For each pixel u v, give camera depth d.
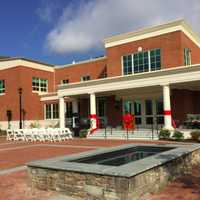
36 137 23.45
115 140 21.20
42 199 6.71
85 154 9.30
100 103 29.59
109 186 6.21
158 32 24.84
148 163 7.05
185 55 24.42
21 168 10.54
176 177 8.39
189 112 24.12
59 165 7.32
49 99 34.06
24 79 33.28
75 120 30.77
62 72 36.12
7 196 6.98
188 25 25.09
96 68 32.12
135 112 26.33
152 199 6.47
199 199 6.29
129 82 22.58
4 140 24.53
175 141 18.73
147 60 25.52
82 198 6.70
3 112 34.72
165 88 20.47
